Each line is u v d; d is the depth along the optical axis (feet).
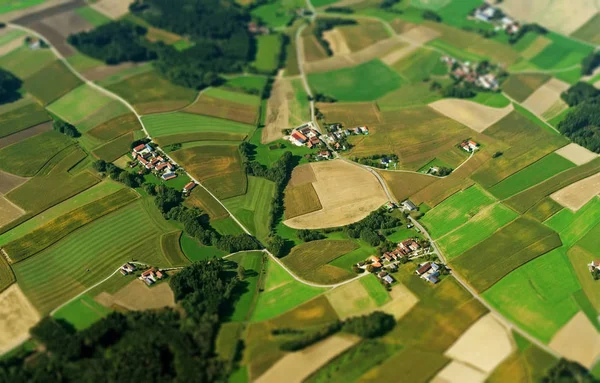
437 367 622.54
